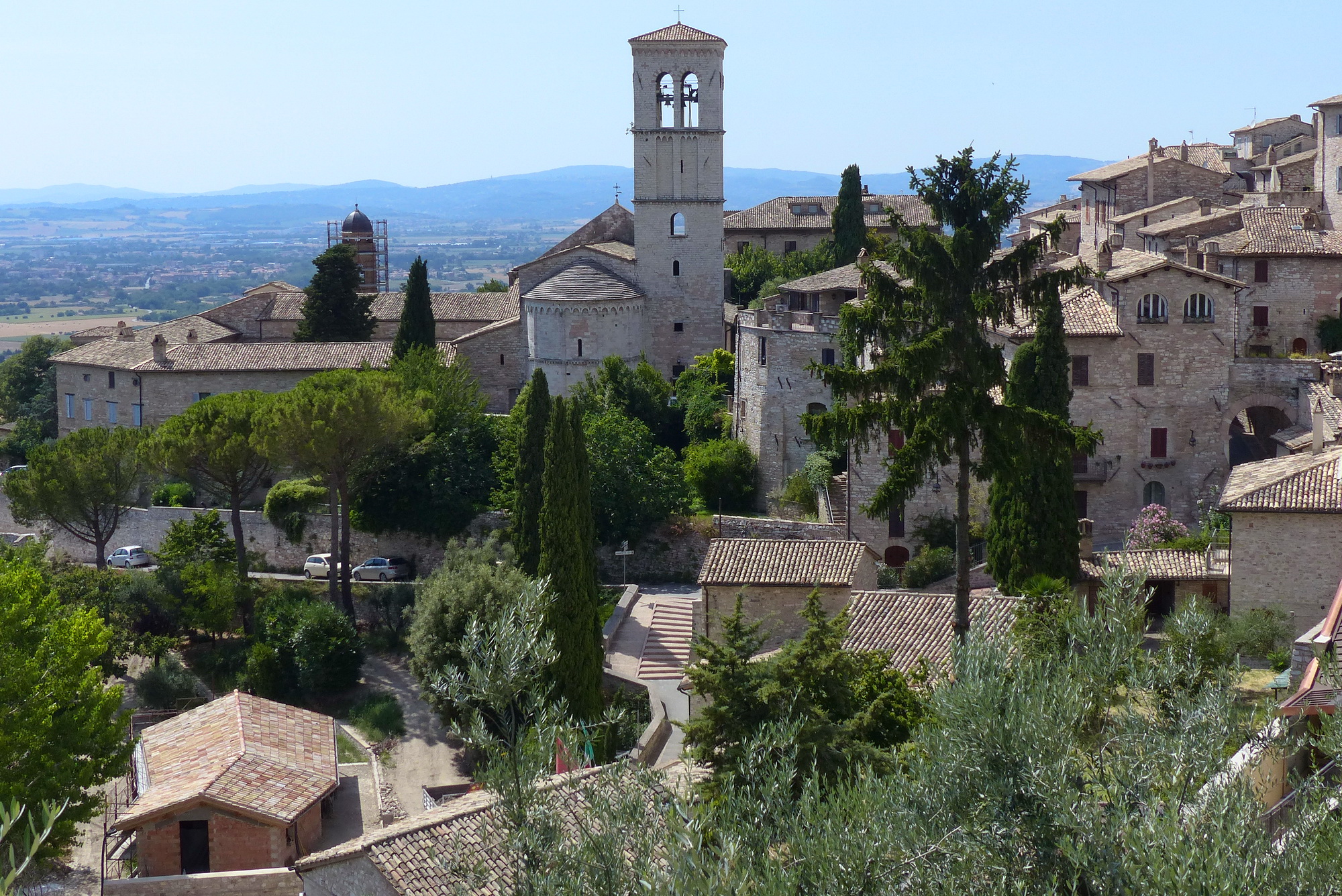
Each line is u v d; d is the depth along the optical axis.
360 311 125.50
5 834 18.09
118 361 115.19
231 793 49.56
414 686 74.56
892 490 45.41
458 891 22.44
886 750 38.41
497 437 93.31
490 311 127.75
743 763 24.88
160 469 84.06
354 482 87.62
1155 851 19.19
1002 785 20.83
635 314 113.38
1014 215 45.12
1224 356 77.25
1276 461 61.50
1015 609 48.03
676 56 112.56
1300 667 37.34
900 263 44.88
